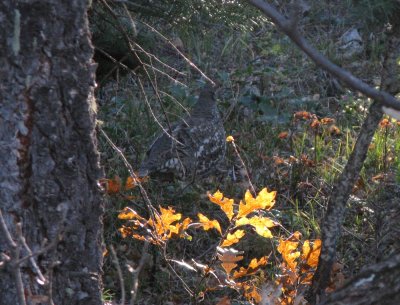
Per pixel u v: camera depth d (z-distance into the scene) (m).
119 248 7.49
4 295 4.10
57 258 4.20
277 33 12.63
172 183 8.32
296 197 8.54
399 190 8.33
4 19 3.92
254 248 7.47
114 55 8.02
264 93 10.83
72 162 4.14
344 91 11.09
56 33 3.98
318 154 9.13
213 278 6.96
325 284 5.79
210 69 11.47
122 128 9.55
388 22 4.20
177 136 8.10
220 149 8.40
